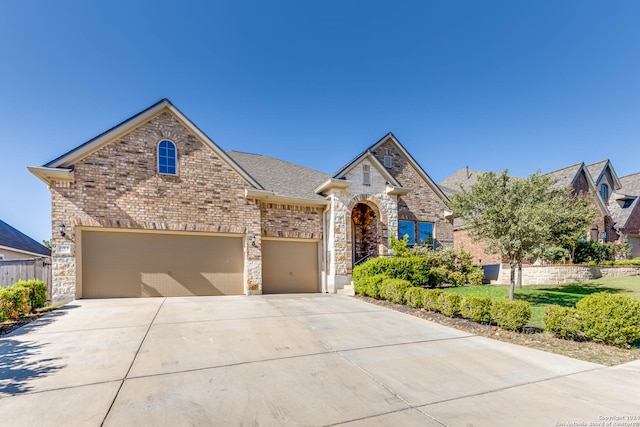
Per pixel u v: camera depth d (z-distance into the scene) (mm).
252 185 14750
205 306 10922
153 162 13141
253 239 14555
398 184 17766
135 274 12820
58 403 4352
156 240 13219
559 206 10930
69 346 6723
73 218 11859
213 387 4891
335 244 15875
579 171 23625
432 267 16156
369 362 6094
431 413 4195
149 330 7902
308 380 5223
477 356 6488
